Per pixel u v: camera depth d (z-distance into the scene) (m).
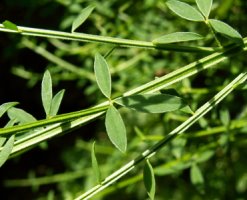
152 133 0.44
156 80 0.19
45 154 0.67
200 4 0.20
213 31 0.20
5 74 0.60
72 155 0.57
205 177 0.43
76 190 0.52
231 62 0.36
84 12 0.20
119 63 0.42
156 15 0.41
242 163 0.43
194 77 0.38
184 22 0.38
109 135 0.19
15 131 0.18
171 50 0.20
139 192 0.53
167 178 0.51
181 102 0.19
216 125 0.35
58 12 0.46
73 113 0.19
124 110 0.46
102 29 0.38
